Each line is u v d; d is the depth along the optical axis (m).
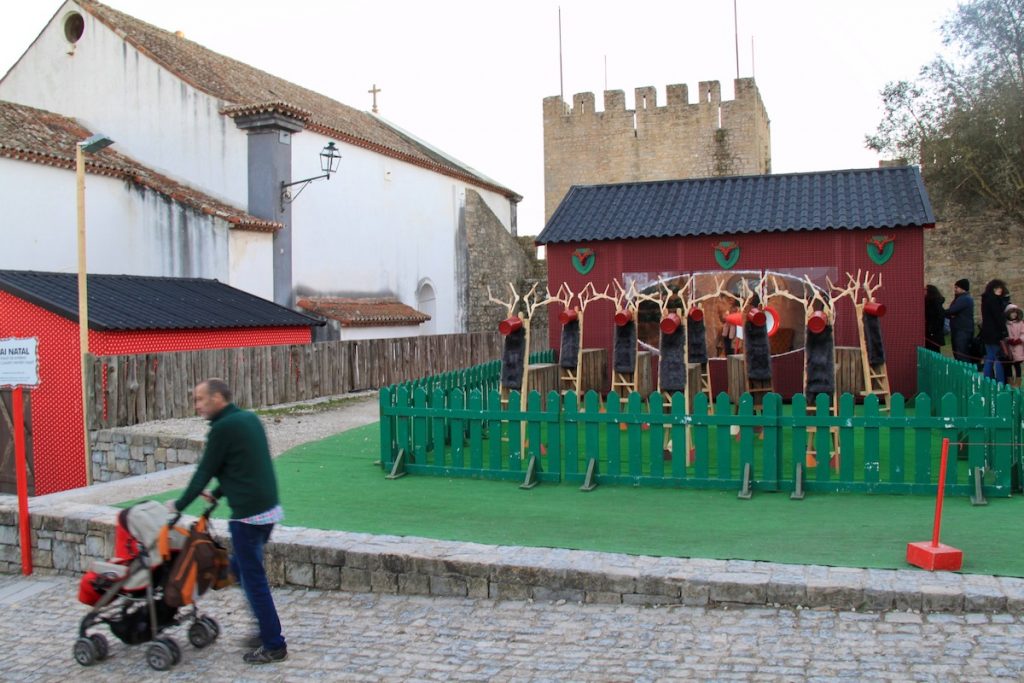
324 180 30.50
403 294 36.06
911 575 6.61
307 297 29.36
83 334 15.51
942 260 30.70
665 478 9.74
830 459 10.27
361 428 15.14
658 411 9.73
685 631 6.29
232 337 20.59
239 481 6.17
